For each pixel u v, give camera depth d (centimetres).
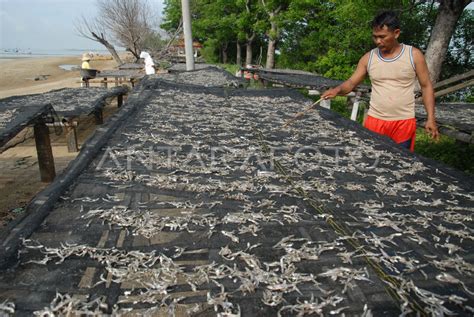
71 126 647
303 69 1720
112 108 1095
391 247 149
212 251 143
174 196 193
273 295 117
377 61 324
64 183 194
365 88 695
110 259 134
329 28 1390
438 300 116
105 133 304
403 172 242
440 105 664
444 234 162
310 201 191
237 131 351
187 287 122
